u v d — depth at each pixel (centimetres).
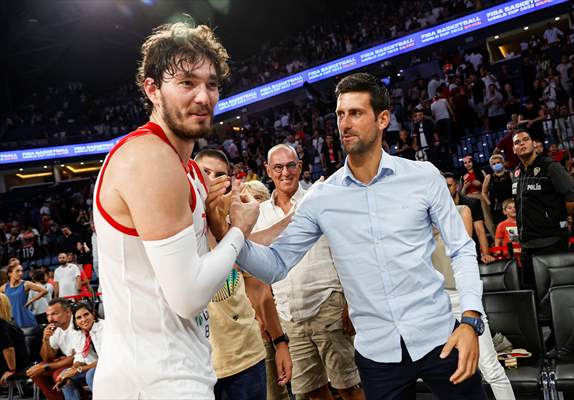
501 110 972
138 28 2764
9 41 2512
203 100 133
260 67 2127
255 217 152
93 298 812
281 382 249
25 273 1396
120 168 126
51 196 2028
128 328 130
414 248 187
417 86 1280
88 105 2636
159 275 124
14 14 2445
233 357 232
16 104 2758
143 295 130
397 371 188
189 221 127
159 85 134
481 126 994
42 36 2692
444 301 190
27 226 1789
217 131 2062
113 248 129
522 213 442
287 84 1842
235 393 233
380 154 193
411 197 188
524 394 323
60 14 2602
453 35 1478
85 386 510
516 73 1198
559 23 1370
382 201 190
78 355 493
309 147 1267
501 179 610
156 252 122
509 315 364
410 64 1568
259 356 241
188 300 125
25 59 2742
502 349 353
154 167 123
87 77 2897
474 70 1210
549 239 428
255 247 183
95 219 132
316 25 2239
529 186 436
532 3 1342
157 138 130
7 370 571
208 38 139
